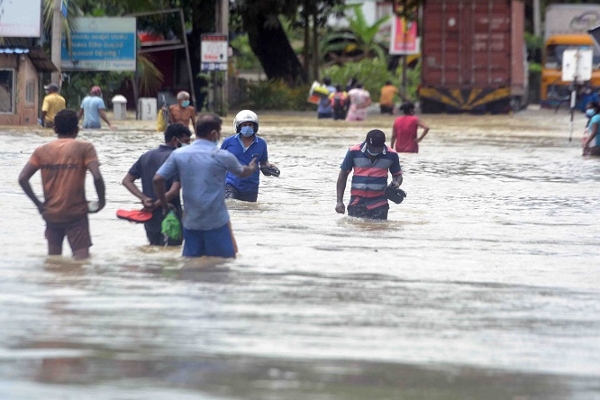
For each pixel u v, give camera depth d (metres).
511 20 128.38
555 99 151.25
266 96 138.25
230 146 39.25
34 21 88.69
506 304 21.95
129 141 69.88
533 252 29.89
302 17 145.50
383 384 15.48
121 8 114.12
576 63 87.31
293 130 90.62
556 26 153.62
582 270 26.88
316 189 44.75
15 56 87.44
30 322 18.92
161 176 26.88
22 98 88.06
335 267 26.11
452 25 129.38
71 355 16.62
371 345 17.86
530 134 88.69
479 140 79.69
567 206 41.25
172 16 129.50
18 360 16.25
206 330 18.62
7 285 22.55
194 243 26.95
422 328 19.38
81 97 111.12
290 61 148.25
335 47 190.12
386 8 199.38
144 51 116.50
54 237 27.14
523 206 41.00
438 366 16.62
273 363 16.45
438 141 78.00
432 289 23.47
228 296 21.84
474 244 31.14
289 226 33.84
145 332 18.33
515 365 16.83
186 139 29.06
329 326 19.27
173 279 23.73
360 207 36.09
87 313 19.81
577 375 16.33
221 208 26.86
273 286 23.19
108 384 15.05
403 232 33.31
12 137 71.31
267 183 46.62
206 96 120.38
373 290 23.09
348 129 93.00
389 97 136.12
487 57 129.12
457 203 41.50
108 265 25.58
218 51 108.75
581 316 20.91
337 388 15.23
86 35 99.69
